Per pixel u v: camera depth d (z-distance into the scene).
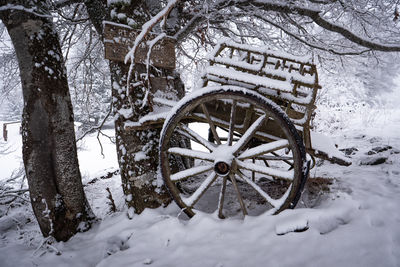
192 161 4.56
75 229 2.56
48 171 2.47
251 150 2.08
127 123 2.44
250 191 3.12
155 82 2.73
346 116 7.64
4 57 4.59
